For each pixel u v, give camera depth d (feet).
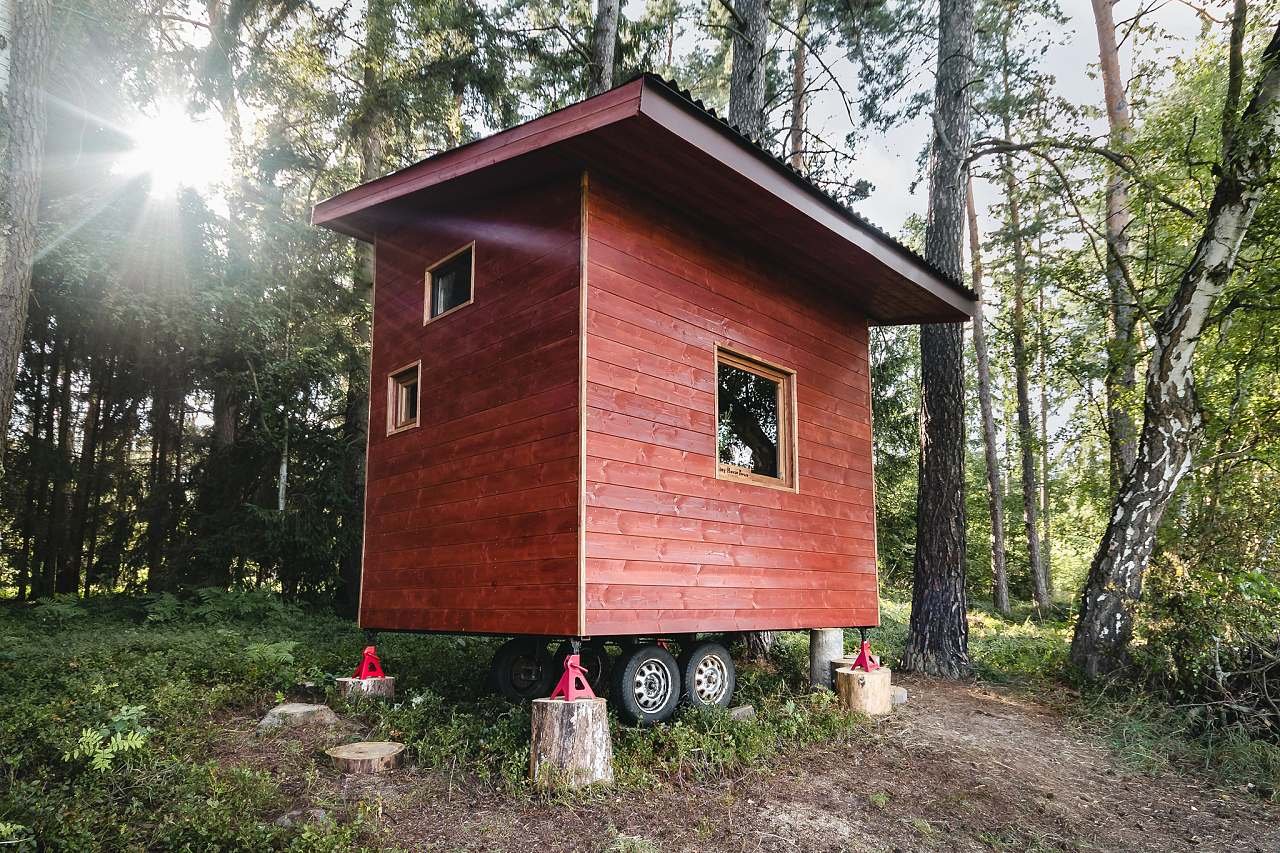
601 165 17.21
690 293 19.60
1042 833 14.87
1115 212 38.45
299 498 39.88
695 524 18.56
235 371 39.09
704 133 15.97
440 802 13.60
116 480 46.21
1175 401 25.17
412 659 25.43
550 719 14.55
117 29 31.32
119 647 23.58
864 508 25.40
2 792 11.81
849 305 26.37
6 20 14.89
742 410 21.86
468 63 42.27
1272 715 19.93
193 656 21.98
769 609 20.44
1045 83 40.27
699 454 19.08
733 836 13.25
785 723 18.92
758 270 22.17
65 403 45.78
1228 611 21.54
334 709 18.22
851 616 23.77
